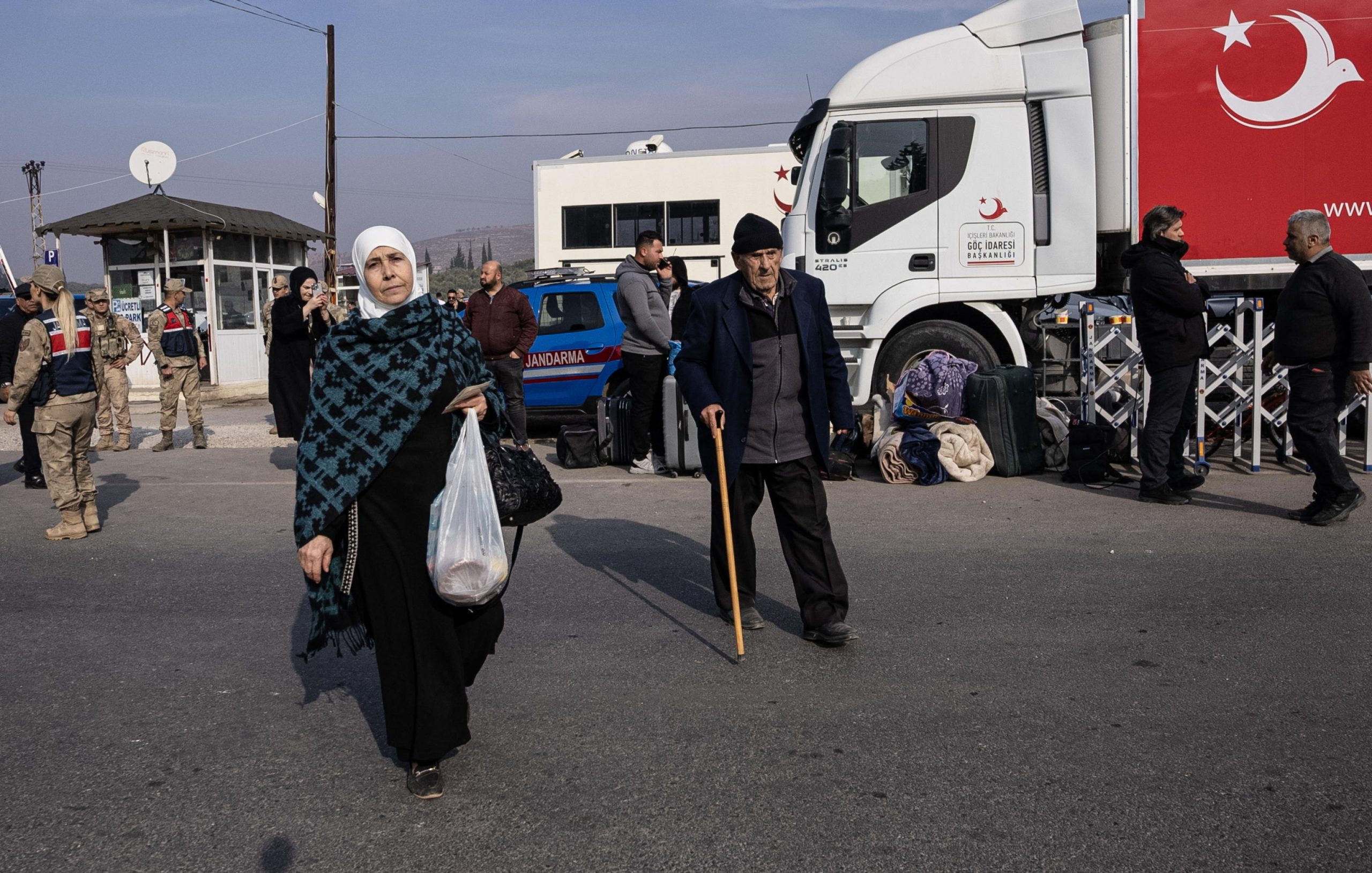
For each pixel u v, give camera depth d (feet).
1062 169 30.83
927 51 31.42
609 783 11.28
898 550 21.02
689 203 93.20
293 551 22.76
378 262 11.09
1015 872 9.33
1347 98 29.78
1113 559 19.92
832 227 31.83
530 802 10.91
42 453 23.88
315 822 10.62
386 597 10.91
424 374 11.03
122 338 39.65
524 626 16.85
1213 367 28.89
